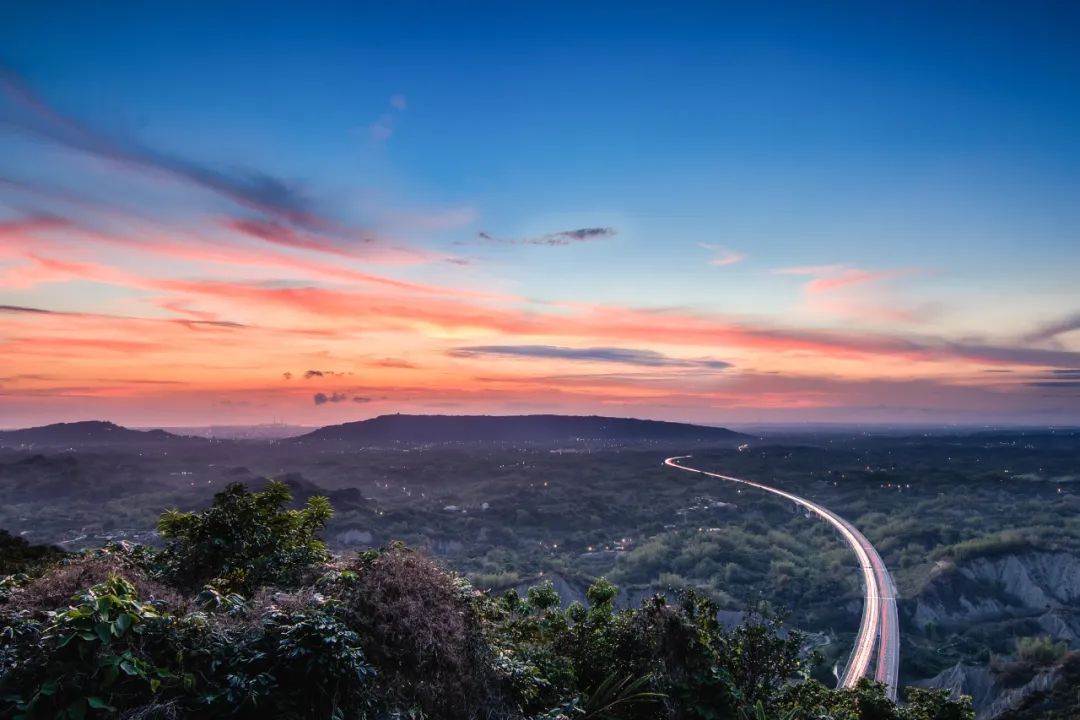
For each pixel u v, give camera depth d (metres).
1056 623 93.12
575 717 6.23
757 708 7.17
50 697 3.60
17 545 8.49
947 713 15.10
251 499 6.55
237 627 4.47
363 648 4.69
